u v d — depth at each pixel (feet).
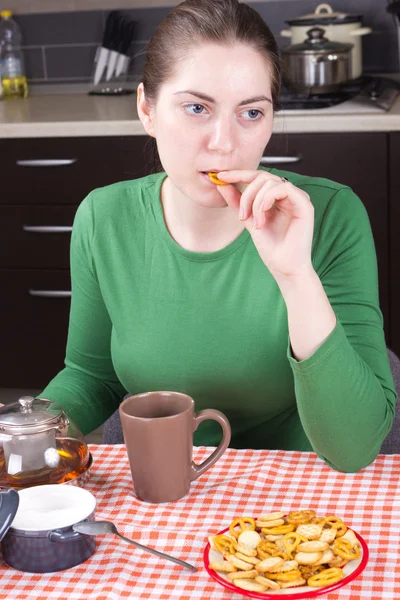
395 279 10.63
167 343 5.21
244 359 5.12
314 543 3.45
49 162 11.03
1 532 3.43
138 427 3.97
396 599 3.30
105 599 3.38
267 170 5.51
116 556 3.66
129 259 5.37
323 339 4.25
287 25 12.67
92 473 4.39
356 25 11.38
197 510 4.00
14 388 12.41
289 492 4.13
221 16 4.40
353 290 5.03
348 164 10.34
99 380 5.78
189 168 4.49
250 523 3.66
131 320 5.32
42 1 13.28
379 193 10.38
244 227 5.13
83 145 10.92
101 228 5.44
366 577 3.44
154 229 5.33
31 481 3.97
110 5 13.11
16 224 11.46
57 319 11.73
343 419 4.24
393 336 10.82
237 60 4.36
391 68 12.54
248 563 3.38
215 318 5.14
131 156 10.82
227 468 4.39
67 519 3.66
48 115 11.43
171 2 12.92
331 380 4.23
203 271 5.17
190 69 4.36
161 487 4.05
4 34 13.07
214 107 4.38
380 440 4.43
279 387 5.22
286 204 4.16
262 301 5.08
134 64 13.17
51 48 13.48
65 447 4.10
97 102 12.35
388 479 4.23
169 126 4.47
